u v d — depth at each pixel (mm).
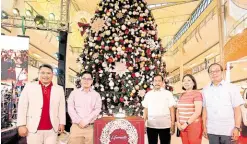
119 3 4516
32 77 7406
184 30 9375
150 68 4449
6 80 4402
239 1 5152
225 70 5766
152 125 3695
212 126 2980
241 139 4051
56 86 3266
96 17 4543
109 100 4348
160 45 4695
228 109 2900
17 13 6148
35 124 3020
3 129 4215
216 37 6645
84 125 3271
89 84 3449
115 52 4395
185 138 3221
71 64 9453
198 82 8195
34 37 7426
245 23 4859
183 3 8398
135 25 4465
